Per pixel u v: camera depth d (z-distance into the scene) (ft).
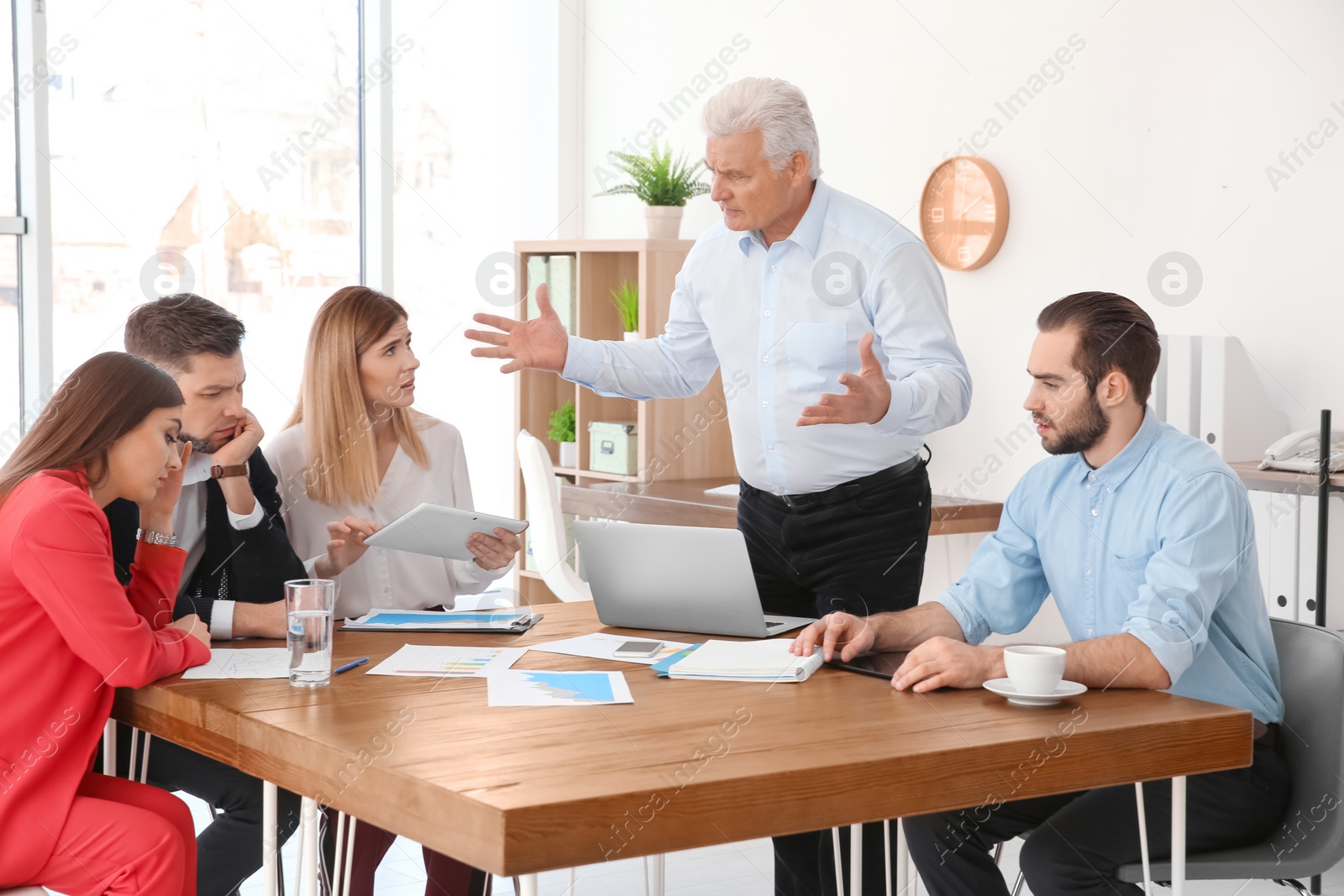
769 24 14.07
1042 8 11.10
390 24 16.38
